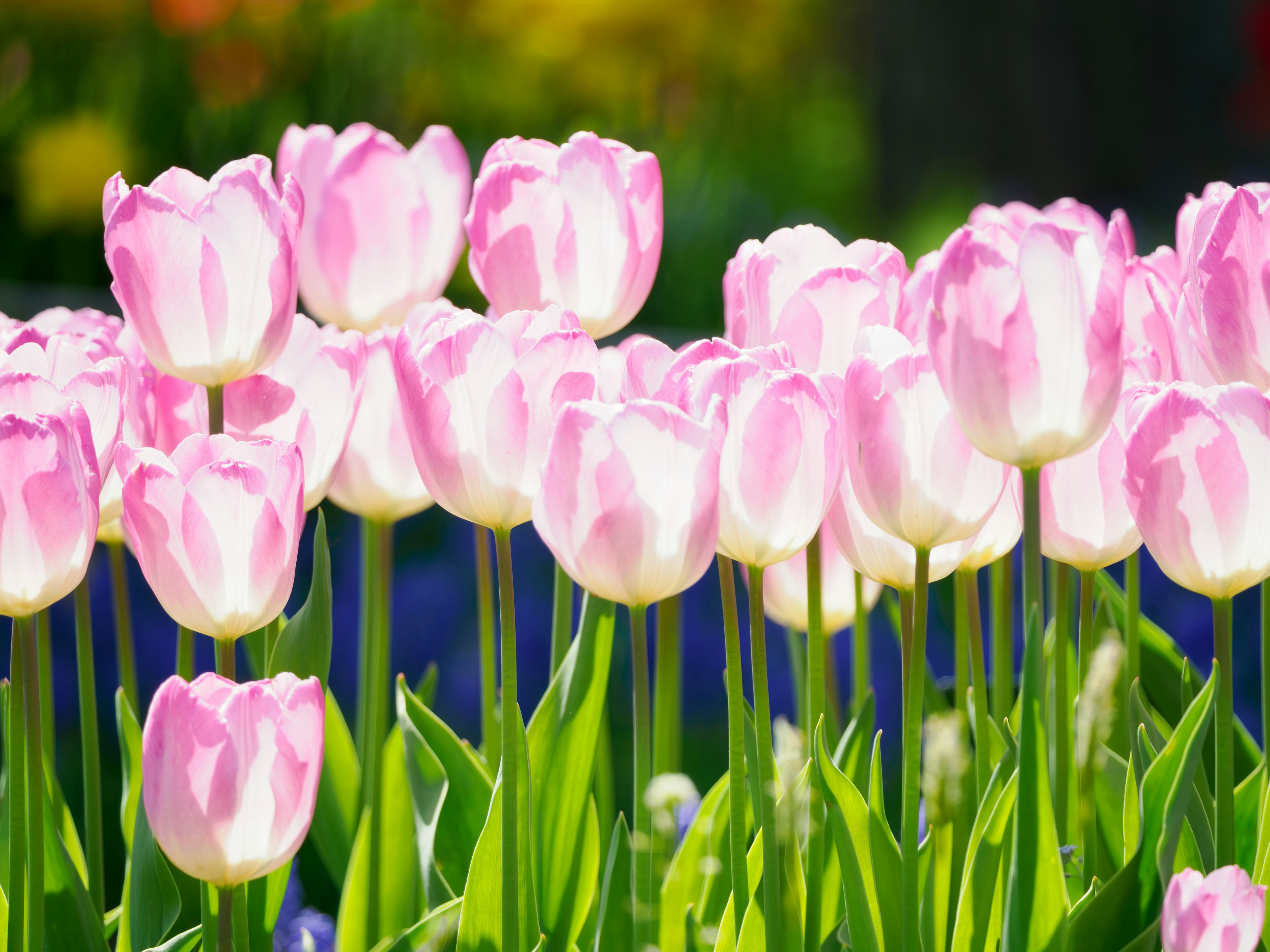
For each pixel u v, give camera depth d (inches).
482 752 80.2
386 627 73.9
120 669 74.4
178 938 68.5
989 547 69.6
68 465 65.9
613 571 65.7
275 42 208.7
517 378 66.6
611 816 75.5
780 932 66.2
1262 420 65.8
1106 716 68.5
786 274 69.4
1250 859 70.3
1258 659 130.1
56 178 202.5
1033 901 66.5
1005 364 65.0
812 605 69.3
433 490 67.2
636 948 68.2
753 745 72.9
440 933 68.3
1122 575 136.5
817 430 65.9
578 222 70.8
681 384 66.6
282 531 67.1
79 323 73.2
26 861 68.2
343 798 75.8
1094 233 71.5
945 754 66.2
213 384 69.2
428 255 75.8
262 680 66.5
